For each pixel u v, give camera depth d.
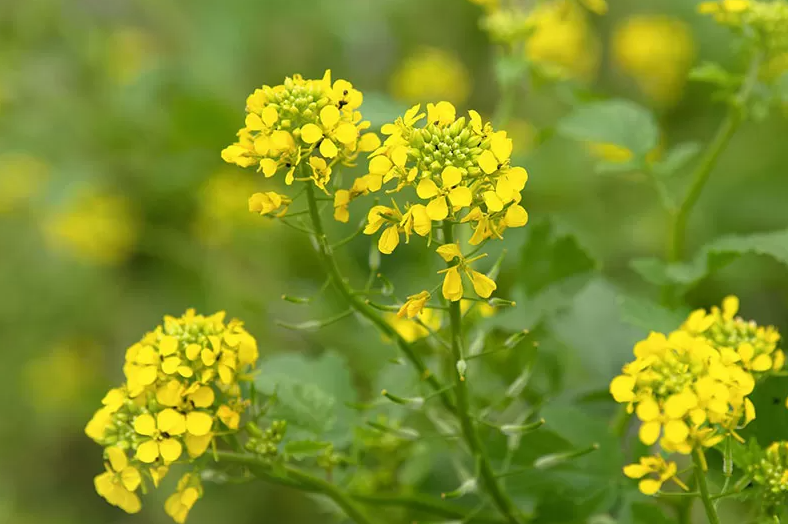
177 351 0.76
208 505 1.24
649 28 1.35
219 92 1.29
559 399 0.86
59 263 1.52
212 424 0.77
